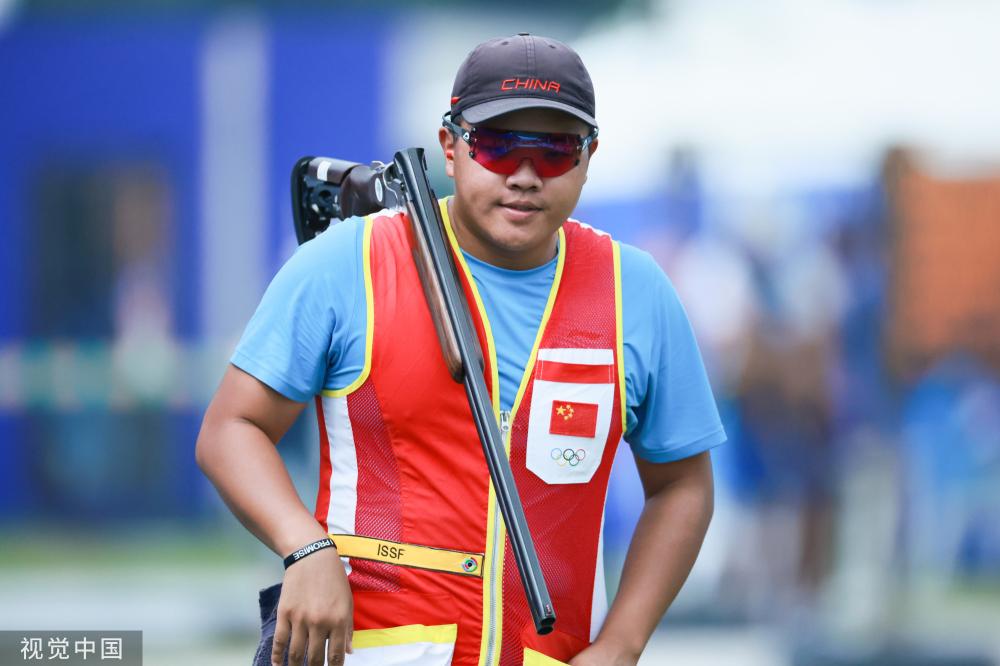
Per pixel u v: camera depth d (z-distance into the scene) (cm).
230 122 3684
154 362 3756
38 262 3766
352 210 1086
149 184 3728
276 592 1007
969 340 3250
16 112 3734
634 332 1014
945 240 3269
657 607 1031
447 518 961
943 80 3453
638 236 3381
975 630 2919
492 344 984
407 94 3691
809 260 3216
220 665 2556
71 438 3791
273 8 3722
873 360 3212
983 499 3275
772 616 3067
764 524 3142
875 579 3097
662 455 1050
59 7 3800
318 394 996
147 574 3341
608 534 3134
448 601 957
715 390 3178
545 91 947
